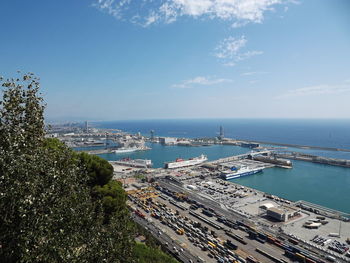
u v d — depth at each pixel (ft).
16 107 48.55
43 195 38.96
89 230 49.60
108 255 50.03
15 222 36.24
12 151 41.04
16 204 36.22
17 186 37.22
